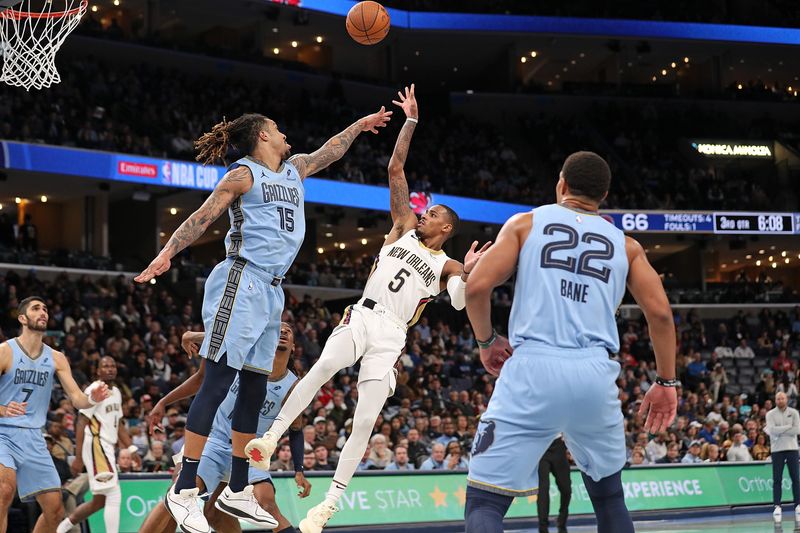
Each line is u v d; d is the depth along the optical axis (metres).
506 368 3.70
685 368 25.00
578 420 3.63
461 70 37.66
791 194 33.69
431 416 16.12
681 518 15.07
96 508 9.22
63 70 26.03
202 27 33.25
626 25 33.31
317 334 22.02
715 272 35.50
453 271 5.38
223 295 4.43
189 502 4.36
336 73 32.41
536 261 3.72
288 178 4.68
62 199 27.23
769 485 16.62
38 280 20.91
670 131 35.34
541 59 37.41
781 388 21.67
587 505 14.09
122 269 24.02
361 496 12.09
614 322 3.78
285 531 6.59
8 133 21.97
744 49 36.50
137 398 15.68
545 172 33.31
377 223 29.00
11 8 10.07
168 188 26.20
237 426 4.68
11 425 7.12
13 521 9.90
